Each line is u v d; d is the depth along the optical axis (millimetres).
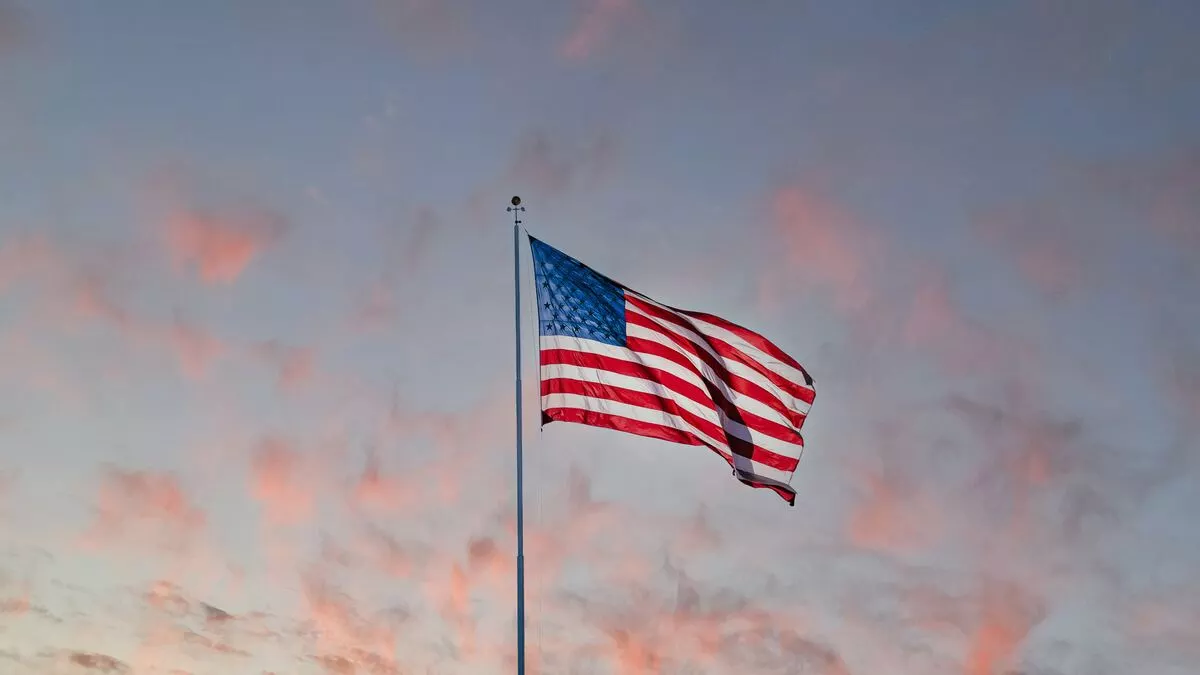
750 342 36781
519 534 33625
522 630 32562
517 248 37031
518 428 34906
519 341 35906
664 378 35688
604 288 36375
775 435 36469
